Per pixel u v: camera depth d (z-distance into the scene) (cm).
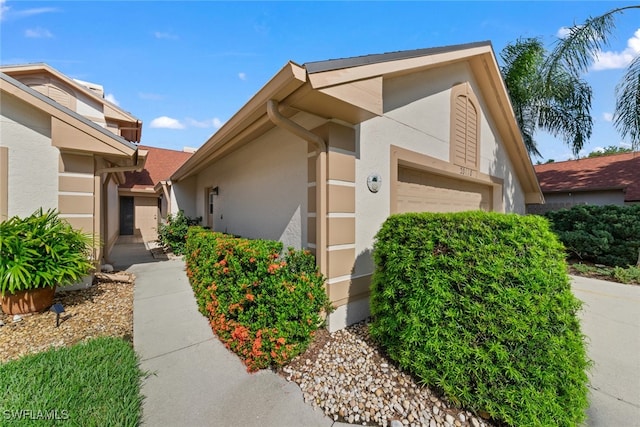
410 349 272
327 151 376
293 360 310
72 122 520
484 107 731
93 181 566
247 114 390
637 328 419
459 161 618
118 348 321
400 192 507
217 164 945
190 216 1263
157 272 729
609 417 236
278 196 534
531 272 234
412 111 502
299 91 301
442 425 223
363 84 339
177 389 265
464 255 252
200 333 382
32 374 262
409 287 278
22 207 501
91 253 580
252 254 330
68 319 417
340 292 384
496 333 228
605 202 1217
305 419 230
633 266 762
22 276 398
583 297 570
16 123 498
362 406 242
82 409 222
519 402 212
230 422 226
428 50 460
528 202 993
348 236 395
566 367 220
